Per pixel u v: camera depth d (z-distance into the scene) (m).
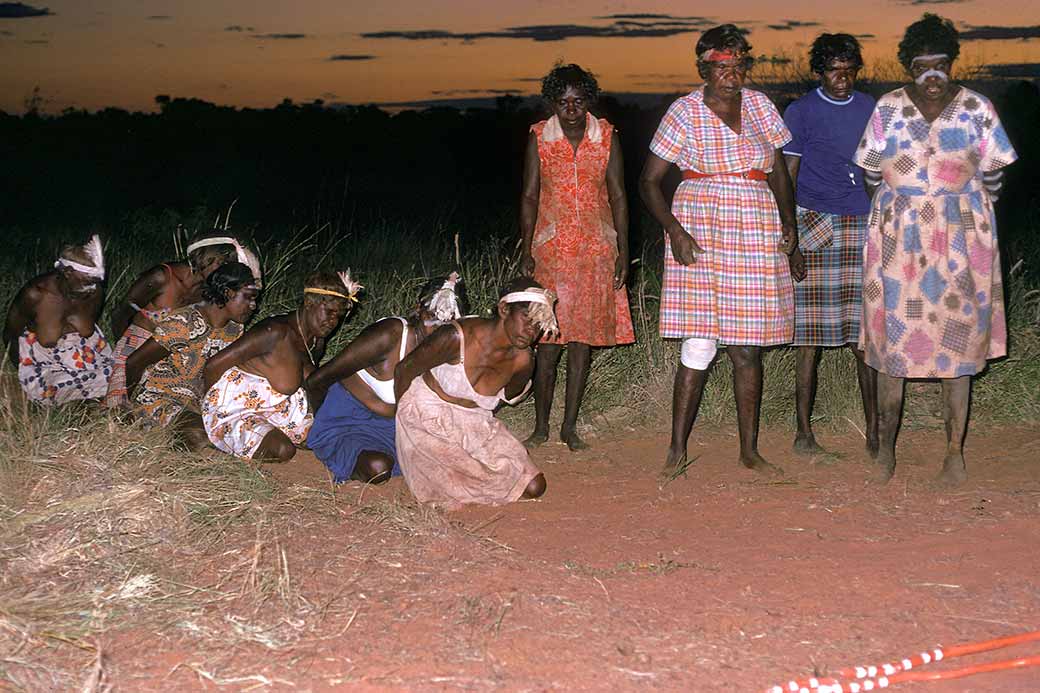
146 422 6.31
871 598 4.34
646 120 20.98
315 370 6.17
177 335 6.44
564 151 6.46
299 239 12.14
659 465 6.39
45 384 6.55
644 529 5.18
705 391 7.28
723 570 4.63
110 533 4.60
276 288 8.33
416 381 5.68
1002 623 4.12
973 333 5.64
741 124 5.84
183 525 4.75
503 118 23.45
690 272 5.93
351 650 3.84
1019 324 7.91
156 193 17.58
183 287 6.54
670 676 3.70
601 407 7.40
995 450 6.60
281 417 6.29
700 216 5.89
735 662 3.80
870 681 3.65
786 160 6.21
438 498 5.52
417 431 5.55
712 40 5.71
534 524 5.26
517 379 5.65
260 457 6.16
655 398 7.41
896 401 5.86
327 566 4.52
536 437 6.83
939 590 4.42
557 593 4.34
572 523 5.27
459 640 3.92
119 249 9.84
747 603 4.29
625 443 6.91
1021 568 4.64
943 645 3.95
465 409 5.64
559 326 6.53
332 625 4.02
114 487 4.95
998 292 5.79
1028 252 10.53
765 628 4.07
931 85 5.48
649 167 5.98
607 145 6.47
